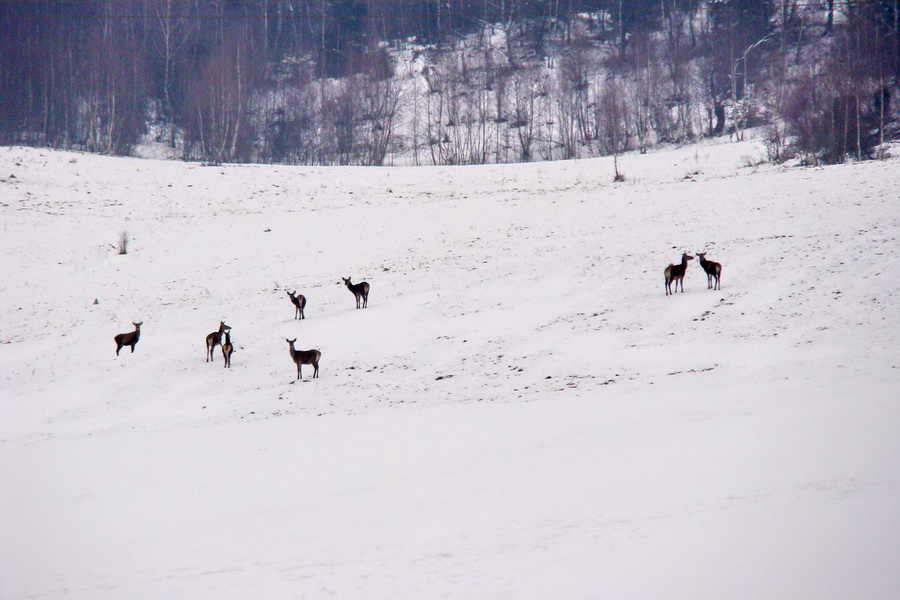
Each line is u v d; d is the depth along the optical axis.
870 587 13.03
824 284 62.62
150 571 16.94
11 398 58.88
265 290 91.31
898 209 83.12
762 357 47.12
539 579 14.68
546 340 60.31
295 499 22.92
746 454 22.94
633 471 22.36
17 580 16.84
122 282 100.12
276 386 56.16
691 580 13.96
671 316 61.81
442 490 22.48
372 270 96.06
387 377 55.47
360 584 15.18
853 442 23.09
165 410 52.28
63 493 25.72
